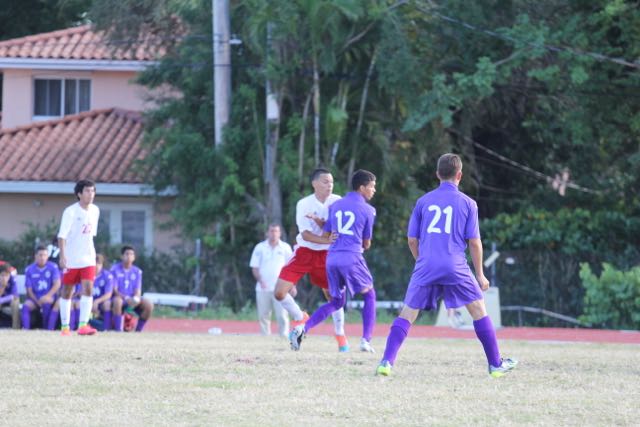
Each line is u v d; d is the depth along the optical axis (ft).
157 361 95.66
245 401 72.69
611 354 117.80
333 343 132.57
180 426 63.31
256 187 248.32
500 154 308.19
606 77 246.47
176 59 264.11
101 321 177.88
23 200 292.81
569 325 242.78
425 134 252.62
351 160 250.78
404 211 262.26
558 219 261.03
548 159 305.53
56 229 268.82
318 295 248.32
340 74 247.09
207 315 239.09
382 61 233.76
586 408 71.05
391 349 85.97
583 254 247.09
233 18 255.09
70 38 326.65
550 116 291.58
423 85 242.37
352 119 252.21
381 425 64.23
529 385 82.28
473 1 238.68
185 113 263.29
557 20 248.32
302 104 252.01
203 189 252.01
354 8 227.61
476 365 96.89
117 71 321.73
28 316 178.29
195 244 257.34
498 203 310.24
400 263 247.29
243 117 252.01
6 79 322.55
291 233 248.11
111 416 66.64
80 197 138.72
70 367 89.92
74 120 311.88
